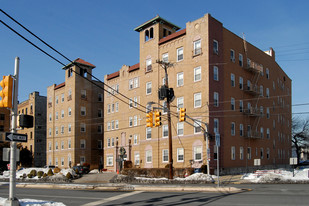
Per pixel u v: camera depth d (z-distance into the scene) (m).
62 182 38.44
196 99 41.91
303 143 79.00
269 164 54.09
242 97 47.16
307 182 27.12
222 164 40.75
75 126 66.12
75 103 66.81
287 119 67.94
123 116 57.44
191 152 41.31
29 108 82.88
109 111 61.44
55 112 73.19
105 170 58.78
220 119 41.84
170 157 31.75
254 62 51.47
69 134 67.31
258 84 52.69
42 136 80.12
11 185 13.37
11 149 13.52
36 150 78.44
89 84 69.75
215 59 42.34
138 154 52.84
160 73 47.56
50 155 73.06
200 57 42.16
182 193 20.31
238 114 45.69
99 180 39.00
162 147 45.56
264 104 54.62
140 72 51.25
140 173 41.19
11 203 13.15
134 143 53.94
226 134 42.53
